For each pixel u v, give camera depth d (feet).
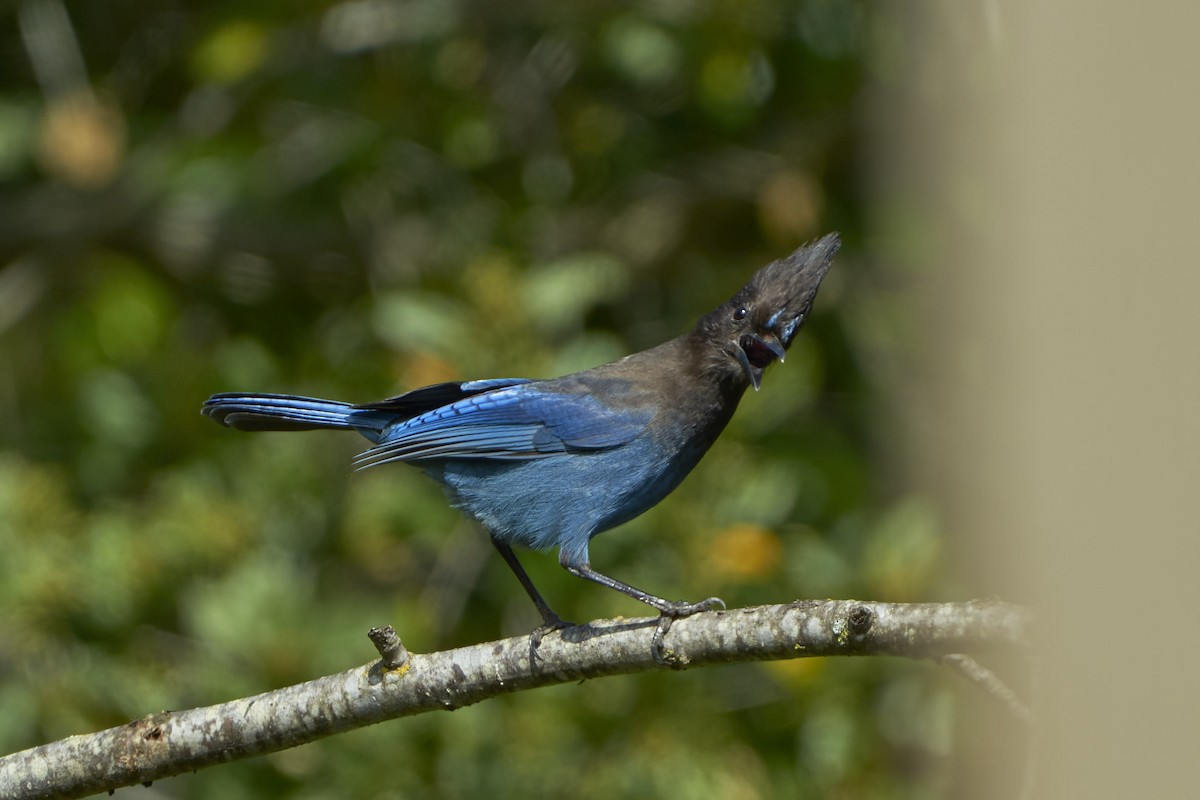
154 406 47.62
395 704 24.20
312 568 45.62
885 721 40.81
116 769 24.27
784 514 43.24
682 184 52.06
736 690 41.14
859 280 49.11
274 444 46.70
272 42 49.08
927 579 40.34
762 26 47.52
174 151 51.55
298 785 40.75
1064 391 13.99
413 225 53.16
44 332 52.31
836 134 49.03
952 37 44.01
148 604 42.11
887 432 47.52
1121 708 13.25
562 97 51.37
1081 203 14.14
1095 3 14.57
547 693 39.17
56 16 51.49
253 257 53.57
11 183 55.21
